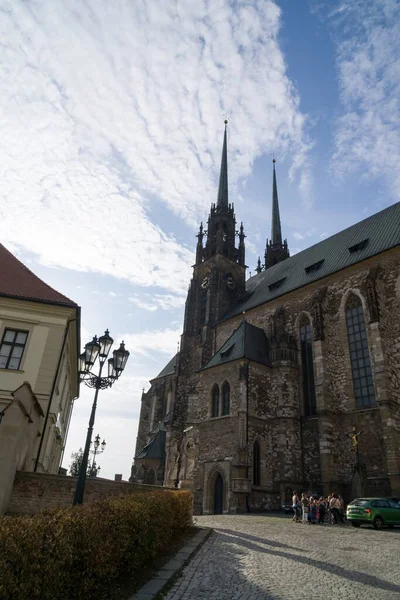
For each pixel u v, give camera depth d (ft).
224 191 256.93
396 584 36.70
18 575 19.25
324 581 37.35
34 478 67.67
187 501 71.10
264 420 132.05
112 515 31.71
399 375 115.65
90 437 57.77
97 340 64.34
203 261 234.38
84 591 25.18
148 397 257.34
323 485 114.42
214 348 189.57
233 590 34.14
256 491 120.57
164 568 39.81
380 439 113.09
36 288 109.40
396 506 83.56
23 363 97.25
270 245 281.13
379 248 133.80
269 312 164.45
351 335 131.23
